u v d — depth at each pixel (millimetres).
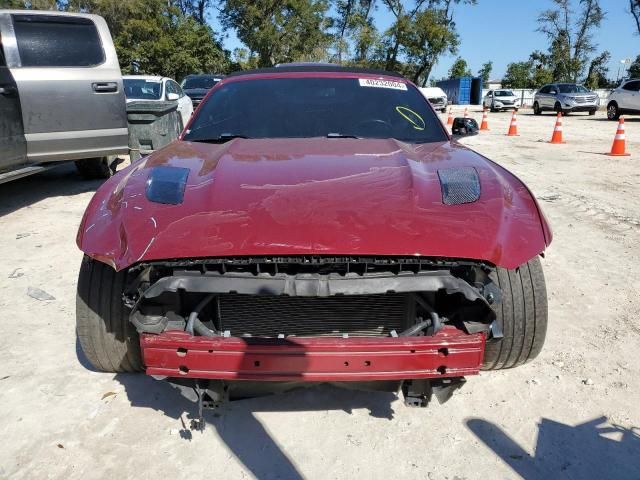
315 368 1979
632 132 16938
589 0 50625
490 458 2248
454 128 3701
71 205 6547
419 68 46844
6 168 5574
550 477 2146
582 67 52531
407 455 2262
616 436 2379
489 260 2006
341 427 2434
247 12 40875
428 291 2084
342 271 2014
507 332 2551
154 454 2254
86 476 2133
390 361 1985
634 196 7219
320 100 3375
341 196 2170
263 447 2299
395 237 1997
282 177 2330
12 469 2164
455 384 2164
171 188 2289
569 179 8414
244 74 3725
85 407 2555
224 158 2588
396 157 2609
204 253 1968
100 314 2486
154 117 7074
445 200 2211
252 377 1992
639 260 4645
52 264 4449
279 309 2234
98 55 6379
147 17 35281
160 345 2014
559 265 4512
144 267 2061
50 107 5922
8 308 3605
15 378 2785
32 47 5883
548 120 23672
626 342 3191
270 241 1972
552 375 2838
